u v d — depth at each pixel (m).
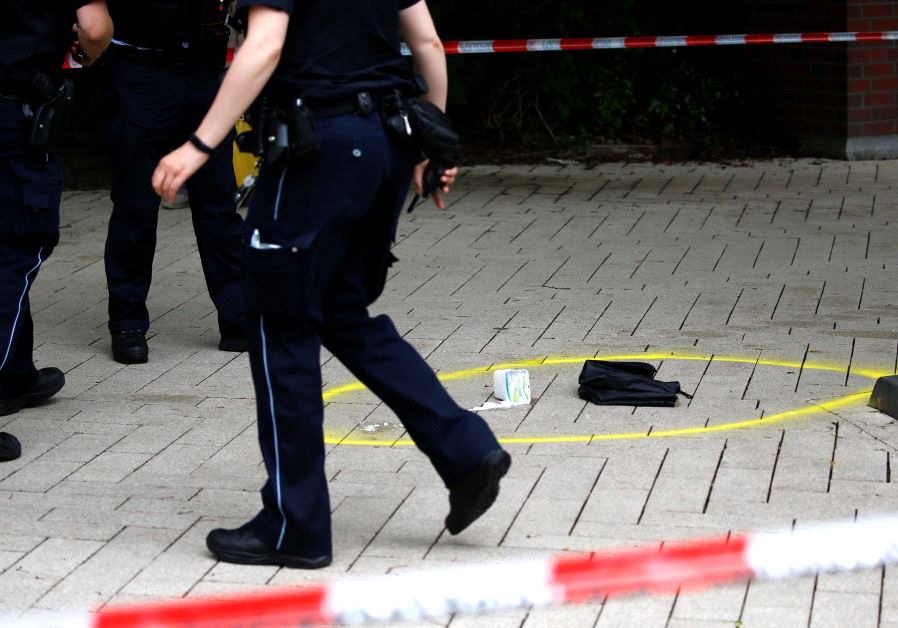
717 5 28.22
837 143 26.00
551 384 12.88
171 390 13.06
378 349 8.87
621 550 9.02
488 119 27.62
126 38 13.74
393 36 8.68
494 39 27.88
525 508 9.83
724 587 8.38
